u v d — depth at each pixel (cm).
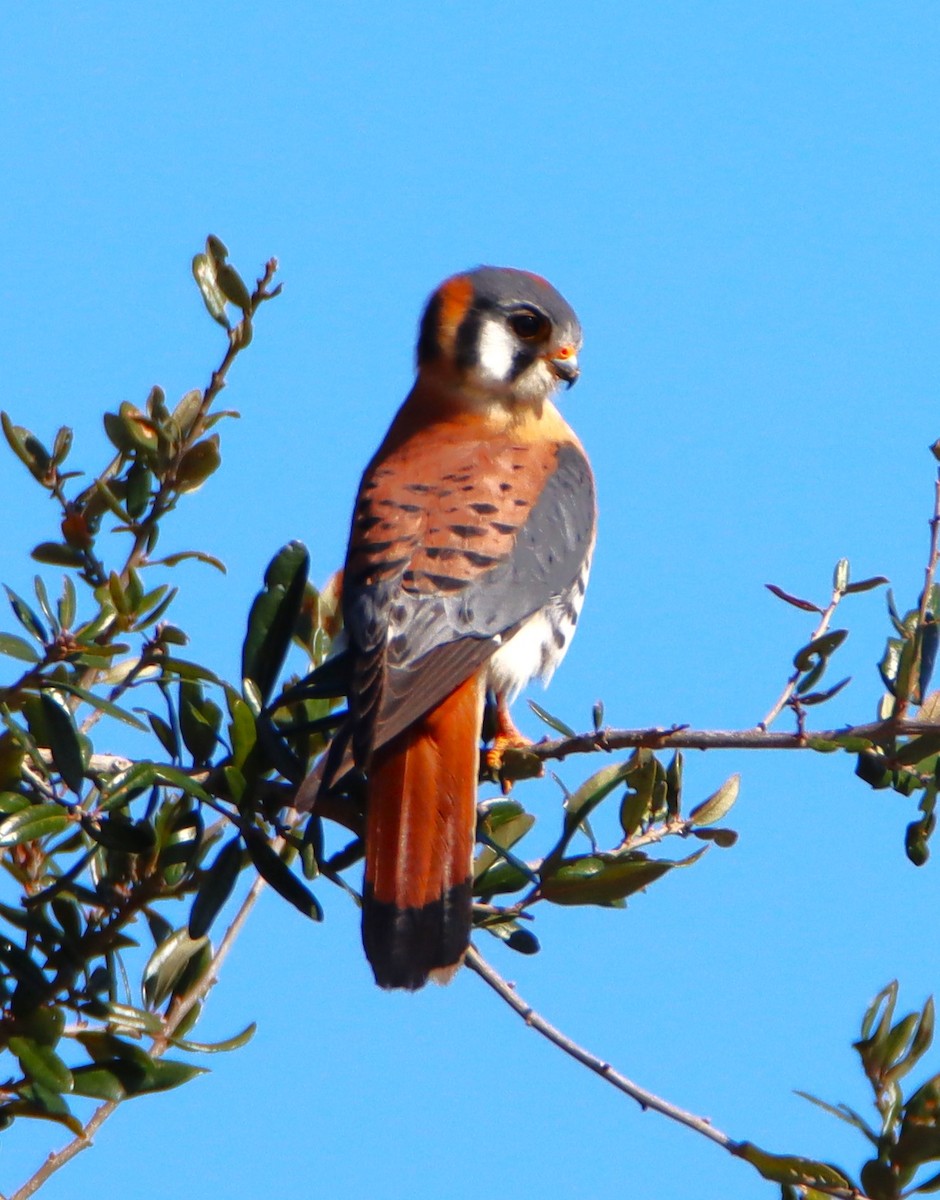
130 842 710
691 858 755
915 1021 707
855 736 748
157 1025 713
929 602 790
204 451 805
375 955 765
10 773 718
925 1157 686
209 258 805
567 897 761
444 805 805
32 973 707
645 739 768
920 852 796
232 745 746
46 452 815
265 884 802
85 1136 694
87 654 725
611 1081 735
